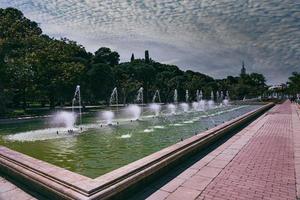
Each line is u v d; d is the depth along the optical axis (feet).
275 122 58.65
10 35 96.58
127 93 171.42
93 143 38.09
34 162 21.04
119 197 16.61
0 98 73.77
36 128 55.52
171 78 240.32
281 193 17.69
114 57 216.13
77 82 106.22
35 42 99.86
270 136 39.45
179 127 55.57
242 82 301.63
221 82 303.27
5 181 20.68
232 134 41.34
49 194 16.98
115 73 174.40
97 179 16.76
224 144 33.37
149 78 209.77
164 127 55.47
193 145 27.45
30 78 85.05
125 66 209.97
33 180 18.38
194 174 21.62
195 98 237.86
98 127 55.83
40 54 90.63
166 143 37.99
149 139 41.19
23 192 18.49
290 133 42.32
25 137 43.93
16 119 65.82
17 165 20.84
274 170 22.50
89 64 138.41
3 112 73.82
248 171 22.26
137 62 228.43
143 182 18.90
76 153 31.94
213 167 23.45
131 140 40.42
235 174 21.50
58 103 139.23
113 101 162.40
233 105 164.25
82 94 117.60
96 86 130.21
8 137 44.32
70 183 16.19
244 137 38.52
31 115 78.28
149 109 119.34
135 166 19.26
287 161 25.31
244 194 17.56
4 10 127.65
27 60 86.33
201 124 60.85
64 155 30.96
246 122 56.29
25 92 87.97
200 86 243.60
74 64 101.91
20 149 34.47
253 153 28.50
